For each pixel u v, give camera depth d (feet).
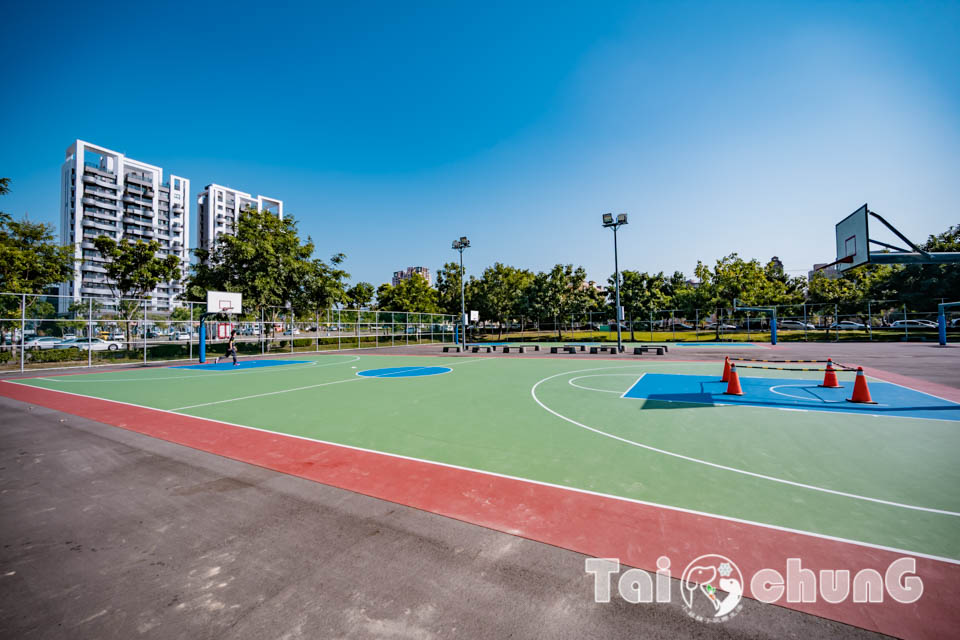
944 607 7.81
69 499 13.74
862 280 131.95
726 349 90.07
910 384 36.22
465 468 16.17
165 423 24.45
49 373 53.72
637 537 10.66
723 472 15.37
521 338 157.07
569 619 7.71
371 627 7.60
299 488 14.44
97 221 272.51
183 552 10.36
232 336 66.74
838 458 16.84
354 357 81.46
